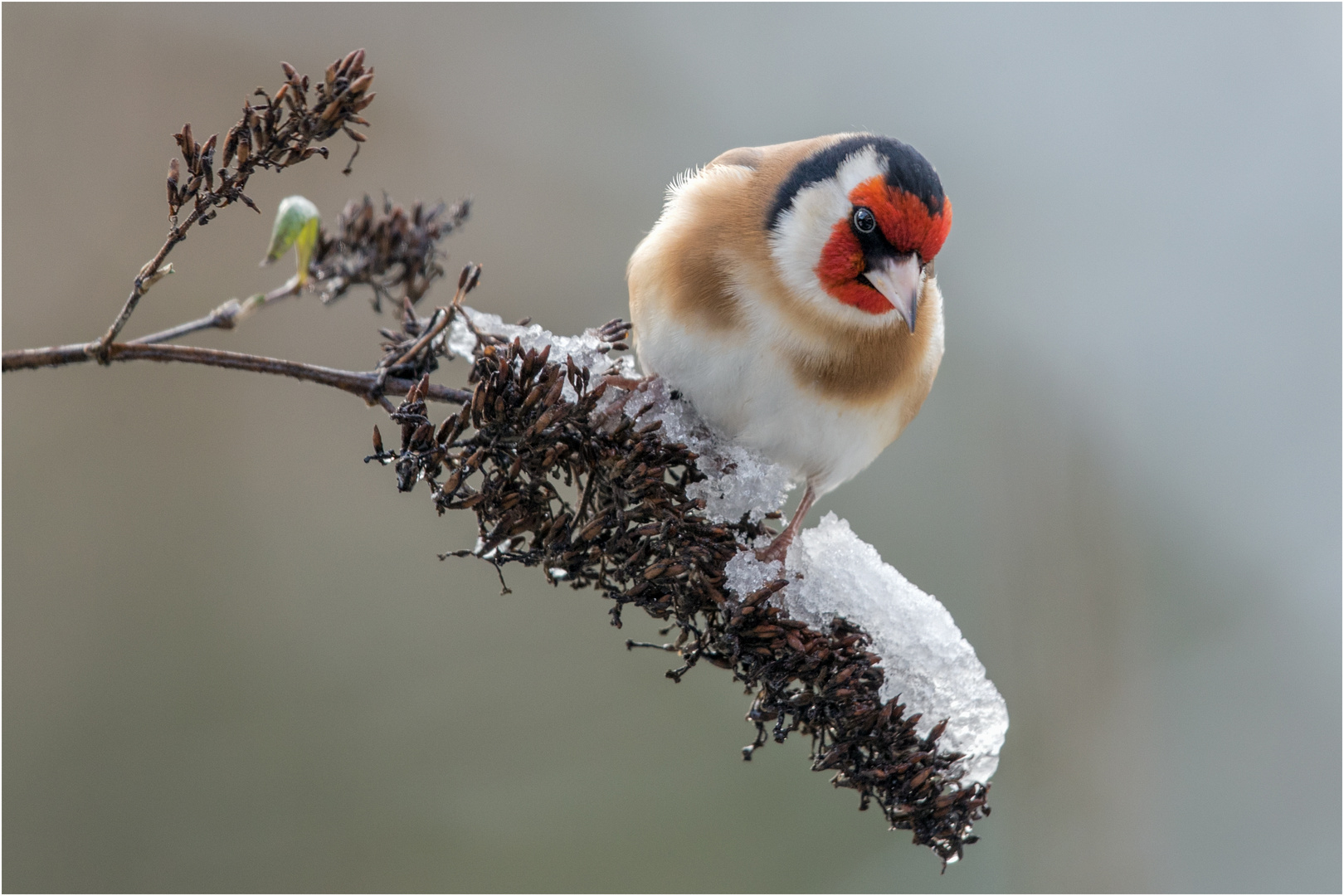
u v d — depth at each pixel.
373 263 6.63
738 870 11.13
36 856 10.33
